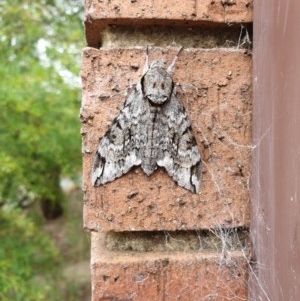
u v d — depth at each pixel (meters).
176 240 0.25
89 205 0.24
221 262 0.24
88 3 0.24
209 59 0.24
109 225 0.24
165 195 0.24
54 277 1.22
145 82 0.23
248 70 0.24
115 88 0.24
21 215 1.17
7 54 1.18
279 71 0.20
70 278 1.50
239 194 0.24
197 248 0.25
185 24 0.24
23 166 1.12
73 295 1.40
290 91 0.19
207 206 0.24
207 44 0.25
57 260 1.23
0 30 1.19
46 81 1.08
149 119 0.24
